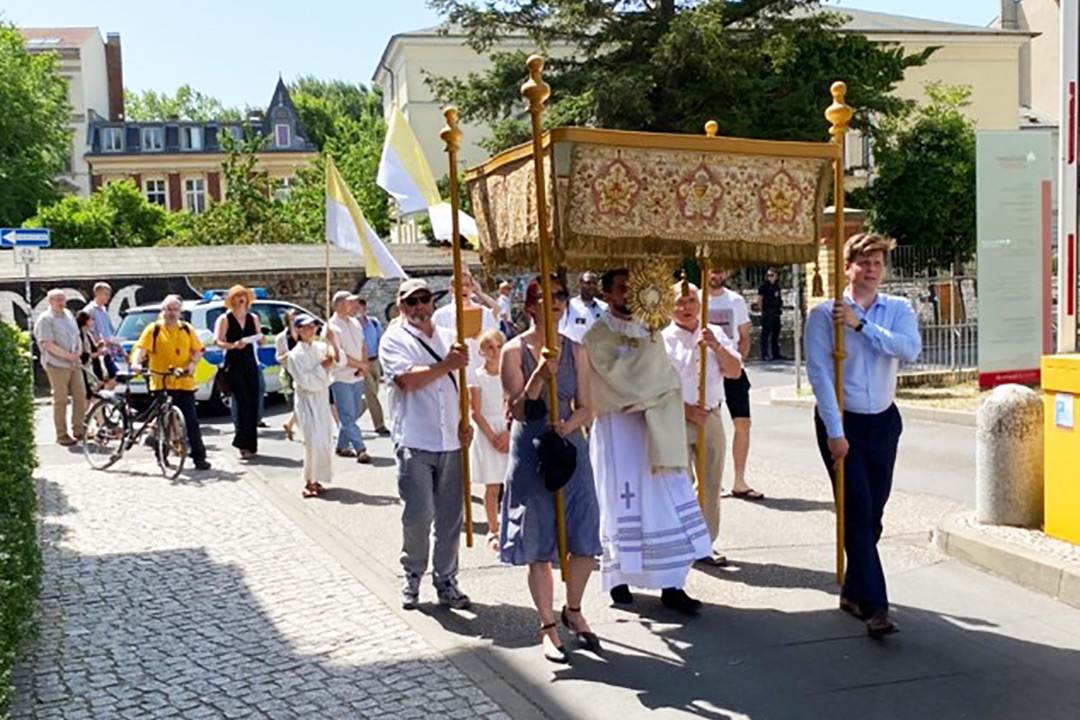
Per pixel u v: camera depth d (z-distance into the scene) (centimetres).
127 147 7556
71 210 4912
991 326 1173
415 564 632
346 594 666
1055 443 667
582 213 518
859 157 3891
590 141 515
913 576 661
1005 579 649
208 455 1264
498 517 788
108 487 1060
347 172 4953
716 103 2859
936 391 1509
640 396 549
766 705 477
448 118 587
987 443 714
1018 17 5384
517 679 516
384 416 1581
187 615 630
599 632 580
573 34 2973
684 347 693
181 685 518
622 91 2683
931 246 3281
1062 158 851
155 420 1138
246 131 5144
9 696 383
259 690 509
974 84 4834
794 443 1216
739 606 618
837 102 580
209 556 770
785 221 570
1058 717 457
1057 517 669
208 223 4509
